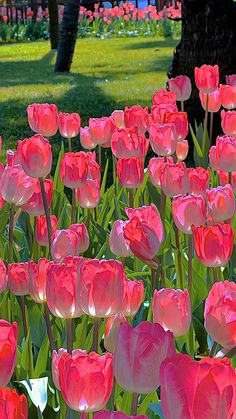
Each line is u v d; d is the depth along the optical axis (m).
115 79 17.44
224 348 2.25
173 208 3.13
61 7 33.16
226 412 1.50
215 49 9.28
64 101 14.16
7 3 36.91
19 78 18.58
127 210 2.92
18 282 2.97
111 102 13.88
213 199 3.31
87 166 3.64
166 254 4.21
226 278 4.11
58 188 5.02
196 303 3.69
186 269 3.85
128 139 3.98
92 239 4.33
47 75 19.00
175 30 31.95
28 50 27.28
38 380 2.80
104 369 1.86
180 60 9.50
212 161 4.16
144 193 4.84
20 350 3.21
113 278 2.16
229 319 2.20
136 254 2.68
